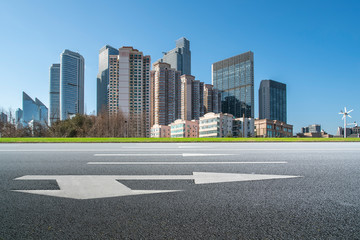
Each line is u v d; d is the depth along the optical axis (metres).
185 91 141.50
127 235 1.80
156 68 132.38
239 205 2.39
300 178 3.49
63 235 1.80
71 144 10.51
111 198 2.61
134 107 111.50
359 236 1.79
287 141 12.84
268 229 1.89
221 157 5.64
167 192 2.81
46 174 3.80
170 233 1.82
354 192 2.82
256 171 4.00
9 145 9.85
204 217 2.11
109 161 5.07
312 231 1.86
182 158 5.48
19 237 1.77
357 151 7.02
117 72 112.88
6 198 2.62
